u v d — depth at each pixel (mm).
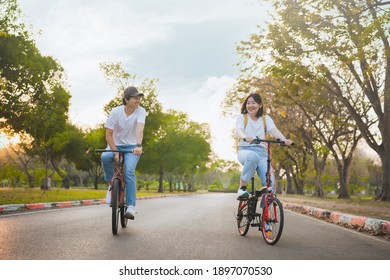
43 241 9258
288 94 43750
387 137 40344
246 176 10336
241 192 10297
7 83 51656
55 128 62438
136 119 11117
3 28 47969
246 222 10930
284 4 31234
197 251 8484
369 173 133875
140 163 97312
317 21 30219
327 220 19578
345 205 30734
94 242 9234
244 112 10711
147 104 76688
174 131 102688
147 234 10758
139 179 145000
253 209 10586
